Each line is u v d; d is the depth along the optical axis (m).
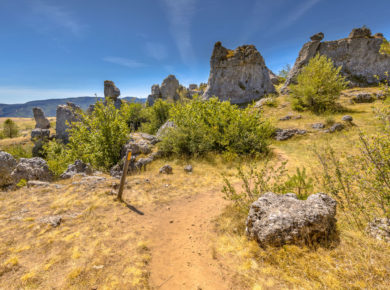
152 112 34.41
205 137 12.37
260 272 3.02
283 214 3.66
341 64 32.56
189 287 3.00
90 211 5.60
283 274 2.85
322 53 33.38
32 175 9.78
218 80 39.28
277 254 3.25
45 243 4.07
